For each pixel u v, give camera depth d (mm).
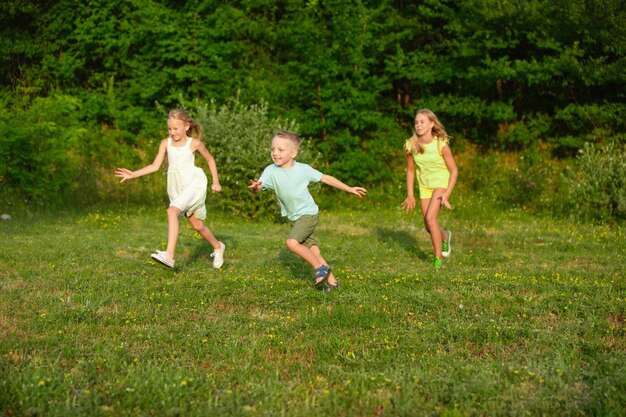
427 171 8055
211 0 16984
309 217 6230
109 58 17531
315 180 6191
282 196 6242
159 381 3910
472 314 5699
